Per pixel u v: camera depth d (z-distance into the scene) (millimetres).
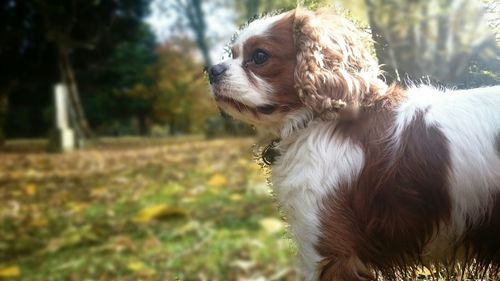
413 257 454
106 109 4297
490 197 421
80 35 3824
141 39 4211
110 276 821
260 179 1428
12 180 1739
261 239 920
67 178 1752
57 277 830
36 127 4203
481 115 431
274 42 486
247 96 485
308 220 457
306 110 485
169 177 1633
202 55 3645
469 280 520
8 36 3697
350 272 446
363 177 443
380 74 533
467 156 423
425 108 448
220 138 3275
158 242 941
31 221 1171
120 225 1085
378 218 443
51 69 3900
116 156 2402
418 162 432
